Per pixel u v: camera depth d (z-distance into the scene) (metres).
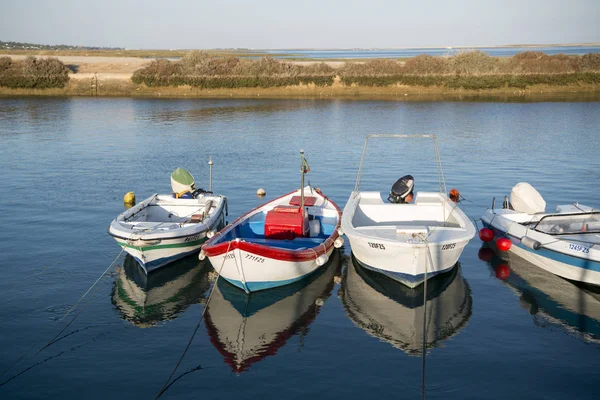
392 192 15.60
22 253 13.71
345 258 14.22
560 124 36.31
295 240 13.18
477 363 8.88
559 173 22.47
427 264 11.39
